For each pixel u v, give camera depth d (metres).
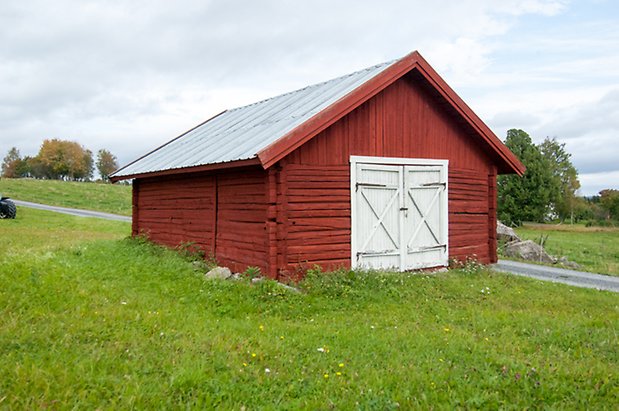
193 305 8.05
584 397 4.84
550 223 41.53
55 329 6.01
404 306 8.79
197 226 12.91
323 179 10.60
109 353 5.40
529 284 11.52
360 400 4.63
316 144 10.52
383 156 11.62
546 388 4.96
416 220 12.27
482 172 13.98
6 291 7.40
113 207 40.53
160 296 8.48
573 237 32.09
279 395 4.71
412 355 5.94
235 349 5.88
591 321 7.87
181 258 12.30
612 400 4.80
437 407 4.57
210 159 11.09
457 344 6.41
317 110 10.87
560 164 40.28
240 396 4.63
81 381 4.64
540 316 8.32
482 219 13.98
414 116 12.27
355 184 11.08
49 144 89.12
